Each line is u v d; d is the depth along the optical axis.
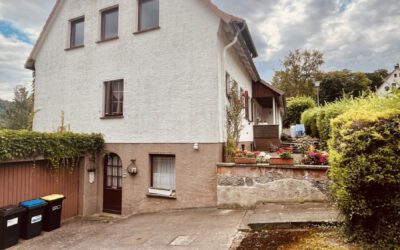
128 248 5.38
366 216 3.74
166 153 8.74
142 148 9.20
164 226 6.62
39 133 8.05
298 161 7.41
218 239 5.04
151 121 9.09
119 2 10.07
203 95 8.31
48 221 7.90
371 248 3.63
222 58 8.62
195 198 8.16
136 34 9.58
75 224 8.70
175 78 8.77
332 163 4.06
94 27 10.61
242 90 11.77
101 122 10.18
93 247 5.87
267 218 5.39
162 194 8.66
